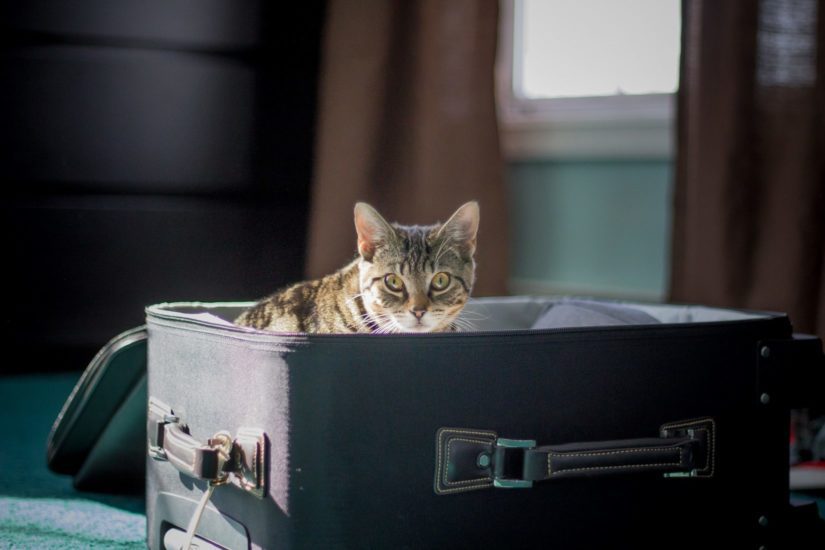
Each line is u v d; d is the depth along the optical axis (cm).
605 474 115
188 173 281
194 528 113
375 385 107
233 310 160
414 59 316
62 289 275
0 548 145
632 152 303
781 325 130
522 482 112
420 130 318
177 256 281
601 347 117
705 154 258
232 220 285
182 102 278
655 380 120
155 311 133
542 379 114
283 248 293
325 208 309
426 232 158
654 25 308
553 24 336
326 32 306
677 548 123
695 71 261
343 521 107
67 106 270
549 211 331
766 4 248
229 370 115
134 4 272
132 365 158
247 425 112
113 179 276
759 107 251
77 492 177
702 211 259
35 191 273
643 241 305
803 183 242
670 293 270
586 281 322
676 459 120
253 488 110
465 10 315
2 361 296
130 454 173
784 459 132
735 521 127
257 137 288
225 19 280
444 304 154
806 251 242
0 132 268
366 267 151
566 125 318
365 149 314
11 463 198
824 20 237
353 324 151
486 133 317
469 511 112
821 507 167
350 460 107
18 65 266
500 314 174
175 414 125
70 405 168
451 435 110
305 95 294
